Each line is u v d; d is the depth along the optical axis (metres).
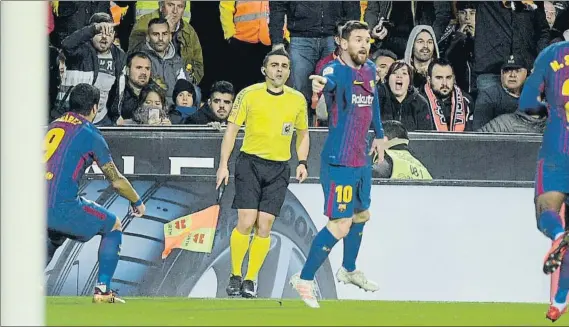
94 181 35.59
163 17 36.59
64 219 30.73
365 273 35.72
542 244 35.94
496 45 37.00
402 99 36.69
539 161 26.66
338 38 34.78
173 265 35.56
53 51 36.50
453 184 36.03
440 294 35.78
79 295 35.22
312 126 37.31
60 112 36.56
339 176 30.95
